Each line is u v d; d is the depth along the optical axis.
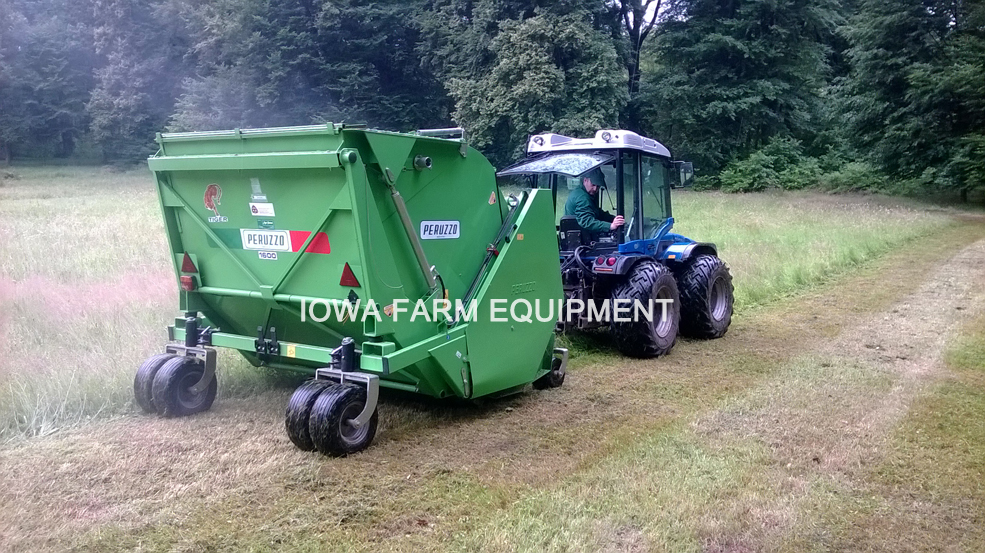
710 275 7.30
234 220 4.52
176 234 4.85
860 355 6.69
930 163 25.72
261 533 3.32
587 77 27.08
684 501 3.63
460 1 29.89
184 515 3.47
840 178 28.48
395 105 31.92
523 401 5.37
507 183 7.57
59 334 6.12
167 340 6.03
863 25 26.02
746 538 3.33
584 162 6.39
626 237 6.83
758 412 5.05
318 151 3.94
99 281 8.39
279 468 3.99
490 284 4.88
